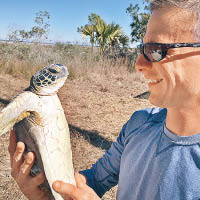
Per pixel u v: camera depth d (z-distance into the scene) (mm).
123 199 1069
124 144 1170
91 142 4824
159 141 968
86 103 7230
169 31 784
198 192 834
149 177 953
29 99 973
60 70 1040
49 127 1000
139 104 7594
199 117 843
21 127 1014
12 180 3461
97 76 10828
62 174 1021
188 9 758
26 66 10242
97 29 14891
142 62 860
